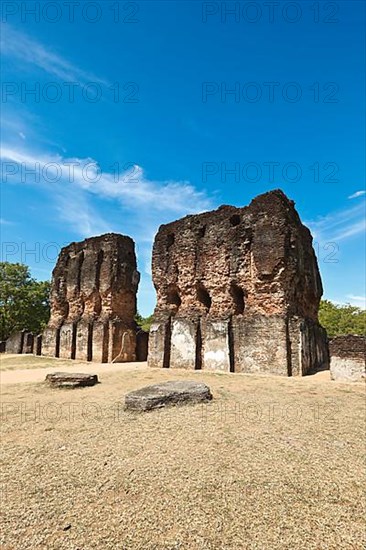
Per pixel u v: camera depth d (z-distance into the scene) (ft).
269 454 20.54
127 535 13.50
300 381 45.09
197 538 13.23
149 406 30.07
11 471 19.35
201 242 65.10
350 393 37.29
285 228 55.83
